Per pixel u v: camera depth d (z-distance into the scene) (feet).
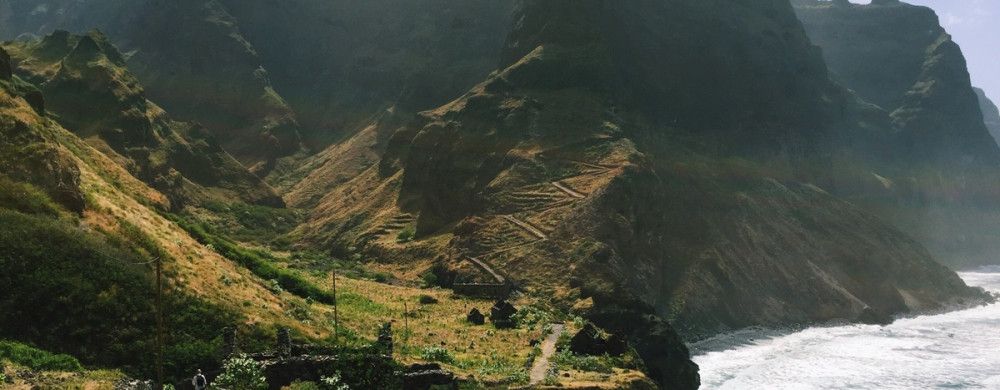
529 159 637.30
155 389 232.12
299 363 245.86
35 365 226.17
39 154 296.92
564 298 473.26
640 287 523.29
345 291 439.22
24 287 251.39
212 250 365.20
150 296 269.64
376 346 274.98
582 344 347.36
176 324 266.16
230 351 254.27
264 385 229.86
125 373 242.58
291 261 583.58
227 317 277.64
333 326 319.06
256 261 395.34
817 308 622.95
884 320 615.57
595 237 529.45
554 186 606.14
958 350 490.08
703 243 628.69
